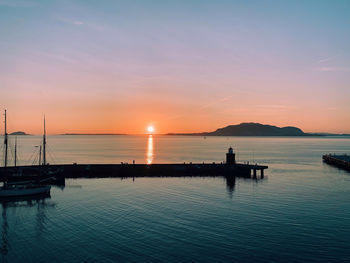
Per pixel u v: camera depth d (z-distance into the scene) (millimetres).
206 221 40531
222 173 86375
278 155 166500
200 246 32625
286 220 40938
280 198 53938
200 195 56500
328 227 38094
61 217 43219
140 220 41094
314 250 31609
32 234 36688
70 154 169500
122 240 34312
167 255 30562
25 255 31141
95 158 144000
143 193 58312
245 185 67562
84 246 32906
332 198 53812
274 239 34406
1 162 127562
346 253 30906
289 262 29188
